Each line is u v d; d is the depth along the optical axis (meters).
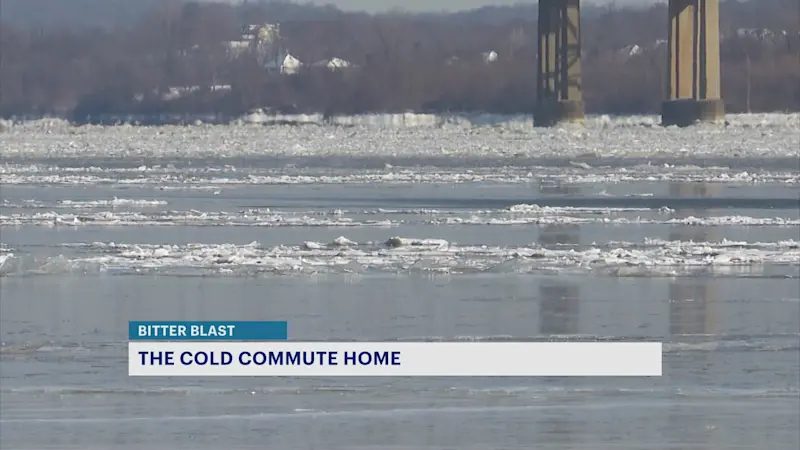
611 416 50.28
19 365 59.00
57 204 136.75
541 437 47.50
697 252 95.50
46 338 65.00
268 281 83.12
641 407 51.62
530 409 51.66
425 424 49.41
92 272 86.50
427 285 81.62
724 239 103.81
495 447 46.09
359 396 53.88
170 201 142.00
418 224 117.19
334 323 68.81
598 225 116.88
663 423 49.19
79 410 51.50
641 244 101.81
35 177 179.12
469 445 46.31
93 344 63.53
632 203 140.62
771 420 49.59
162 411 51.19
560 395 54.12
